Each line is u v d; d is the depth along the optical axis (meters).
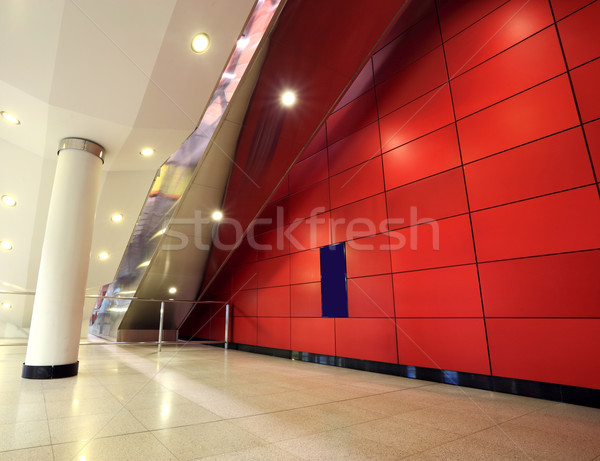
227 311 9.00
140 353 7.77
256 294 8.40
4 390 3.73
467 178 4.65
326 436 2.46
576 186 3.63
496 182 4.33
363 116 6.44
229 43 3.85
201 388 4.05
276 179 7.37
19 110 4.34
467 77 4.86
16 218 6.27
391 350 5.24
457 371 4.41
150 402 3.36
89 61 3.61
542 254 3.81
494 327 4.12
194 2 3.29
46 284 4.54
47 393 3.63
